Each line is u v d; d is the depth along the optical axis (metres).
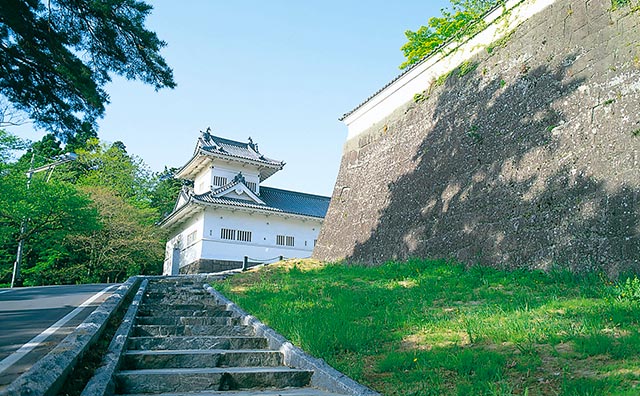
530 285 10.57
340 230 21.53
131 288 13.95
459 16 27.52
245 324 8.91
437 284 11.70
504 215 13.41
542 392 4.20
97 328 6.64
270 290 12.56
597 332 5.99
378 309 9.10
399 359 5.43
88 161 46.62
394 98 21.22
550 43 14.04
